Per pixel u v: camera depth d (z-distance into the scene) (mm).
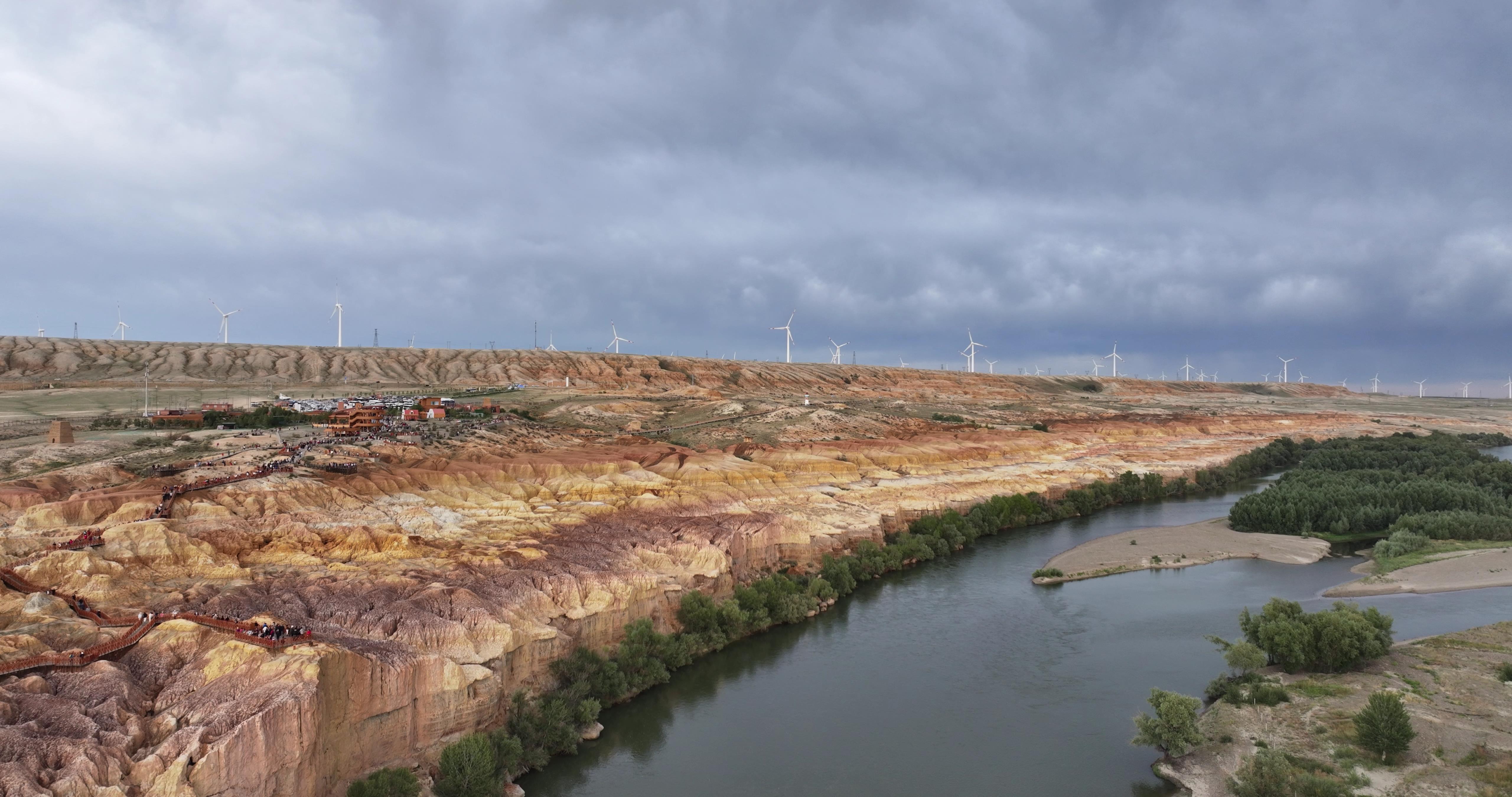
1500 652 56312
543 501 77750
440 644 44219
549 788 43531
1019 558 92375
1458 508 99000
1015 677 58125
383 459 79375
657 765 46094
